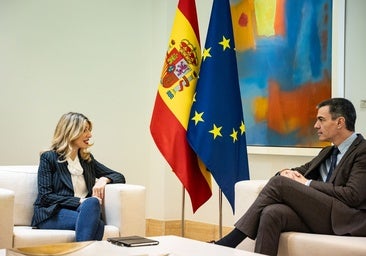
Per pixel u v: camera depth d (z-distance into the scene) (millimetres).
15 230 2916
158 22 5062
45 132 4621
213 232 4742
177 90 3537
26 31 4551
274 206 2713
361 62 3707
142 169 5082
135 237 2473
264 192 2781
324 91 3949
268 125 4332
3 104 4453
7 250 2188
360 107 3709
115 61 4969
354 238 2578
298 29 4137
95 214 2949
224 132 3461
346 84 3820
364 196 2732
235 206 3088
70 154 3318
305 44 4086
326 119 2965
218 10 3584
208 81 3486
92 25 4859
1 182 3246
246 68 4504
